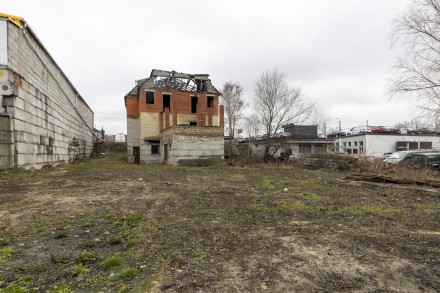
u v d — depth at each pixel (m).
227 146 27.39
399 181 10.33
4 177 9.97
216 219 5.11
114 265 3.03
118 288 2.54
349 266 3.10
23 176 10.56
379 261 3.25
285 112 28.67
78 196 7.06
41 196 6.96
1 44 10.70
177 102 25.52
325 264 3.14
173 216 5.25
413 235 4.29
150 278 2.74
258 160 26.92
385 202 7.02
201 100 26.45
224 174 14.02
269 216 5.41
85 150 30.80
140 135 24.44
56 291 2.47
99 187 8.65
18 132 11.46
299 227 4.65
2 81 10.73
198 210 5.80
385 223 5.00
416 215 5.66
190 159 19.50
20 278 2.70
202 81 27.05
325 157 18.47
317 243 3.85
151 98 25.84
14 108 11.13
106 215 5.18
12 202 6.21
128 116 26.16
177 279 2.73
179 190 8.36
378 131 32.25
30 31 12.81
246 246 3.70
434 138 31.08
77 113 25.62
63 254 3.34
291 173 15.27
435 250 3.63
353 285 2.67
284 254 3.43
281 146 30.31
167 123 23.20
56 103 17.67
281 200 7.06
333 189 9.12
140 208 5.83
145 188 8.62
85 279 2.72
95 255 3.29
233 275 2.84
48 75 15.98
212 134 20.22
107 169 15.55
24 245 3.62
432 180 10.46
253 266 3.06
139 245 3.68
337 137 37.19
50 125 16.16
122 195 7.33
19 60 11.70
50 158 16.09
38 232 4.16
